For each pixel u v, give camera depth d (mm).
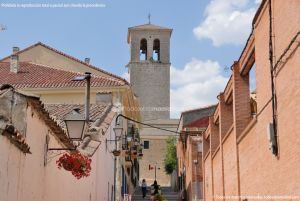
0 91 9305
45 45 39812
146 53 72875
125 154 31266
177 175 46469
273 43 10719
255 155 12883
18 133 8438
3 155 8094
